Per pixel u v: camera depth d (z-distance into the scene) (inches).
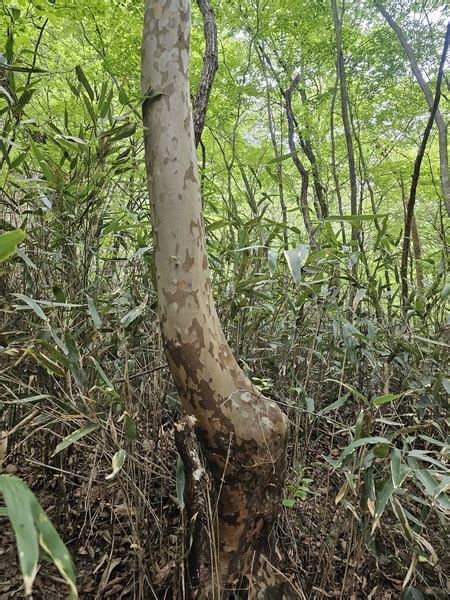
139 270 75.9
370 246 110.0
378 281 84.4
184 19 46.4
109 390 47.9
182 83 46.3
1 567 58.1
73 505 68.6
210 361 45.5
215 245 84.9
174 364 46.1
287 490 61.2
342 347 85.0
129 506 51.5
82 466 74.0
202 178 130.3
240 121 228.4
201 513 50.6
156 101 46.0
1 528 65.3
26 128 65.1
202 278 46.3
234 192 220.8
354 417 83.7
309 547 61.1
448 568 60.6
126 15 147.3
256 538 50.6
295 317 70.0
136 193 80.7
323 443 85.5
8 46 57.3
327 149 253.3
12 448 69.0
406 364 73.7
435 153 263.6
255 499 48.4
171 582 54.2
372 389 84.9
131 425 45.2
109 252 79.7
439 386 62.6
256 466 46.6
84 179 64.6
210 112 192.7
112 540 58.2
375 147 236.1
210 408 45.6
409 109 219.5
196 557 50.1
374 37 214.7
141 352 72.4
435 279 81.4
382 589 58.7
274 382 79.6
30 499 21.4
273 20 203.3
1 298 61.4
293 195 253.8
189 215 45.4
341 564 61.6
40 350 52.6
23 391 60.8
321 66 236.8
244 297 72.1
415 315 80.4
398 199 243.9
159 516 64.1
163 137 45.4
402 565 56.9
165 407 74.7
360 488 51.6
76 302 63.1
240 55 217.0
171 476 62.9
